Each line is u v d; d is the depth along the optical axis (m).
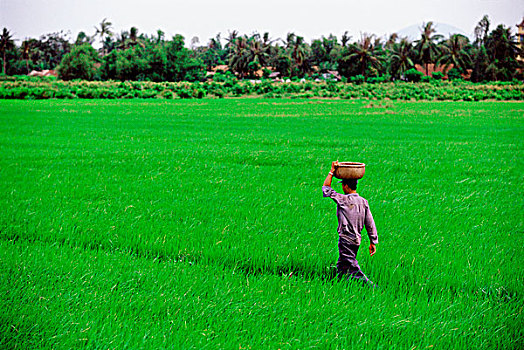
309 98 86.44
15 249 6.57
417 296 5.37
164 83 98.19
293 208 9.49
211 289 5.32
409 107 58.81
